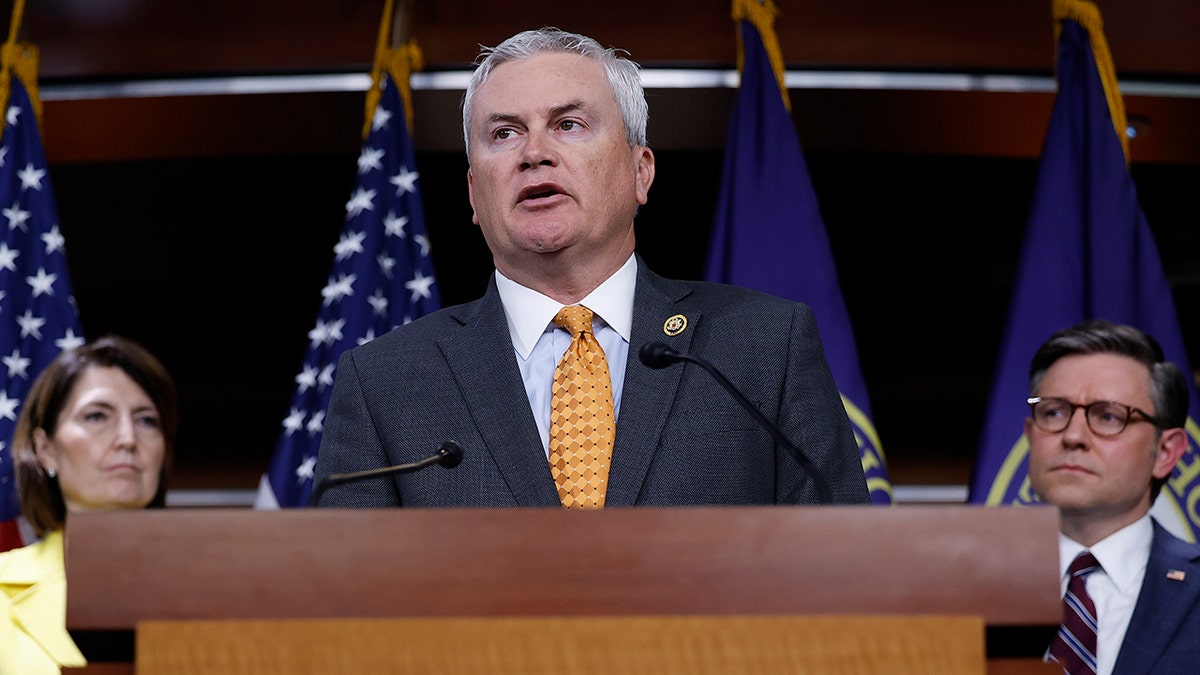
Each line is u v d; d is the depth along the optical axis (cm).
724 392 530
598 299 579
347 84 1127
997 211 1294
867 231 1333
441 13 1088
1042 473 754
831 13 1098
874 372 1423
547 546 348
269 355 1435
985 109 1142
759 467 520
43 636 721
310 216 1288
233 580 346
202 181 1234
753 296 568
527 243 568
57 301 1009
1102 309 969
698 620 332
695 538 348
